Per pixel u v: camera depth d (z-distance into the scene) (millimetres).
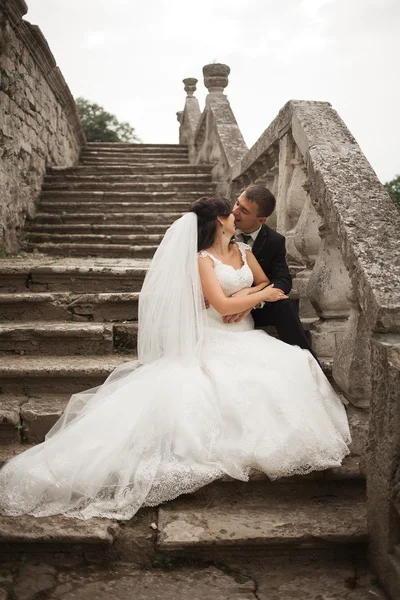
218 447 2564
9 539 2279
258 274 3260
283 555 2379
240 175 6508
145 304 2988
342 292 3297
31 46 7137
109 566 2309
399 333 2199
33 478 2479
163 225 7449
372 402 2266
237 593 2168
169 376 2762
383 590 2189
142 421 2615
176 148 11922
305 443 2529
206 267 2971
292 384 2682
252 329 3225
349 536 2344
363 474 2652
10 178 6371
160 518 2480
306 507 2588
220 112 9008
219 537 2324
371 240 2521
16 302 3918
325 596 2156
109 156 11656
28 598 2098
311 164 3281
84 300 3943
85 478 2484
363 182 2986
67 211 7941
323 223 3176
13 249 6395
